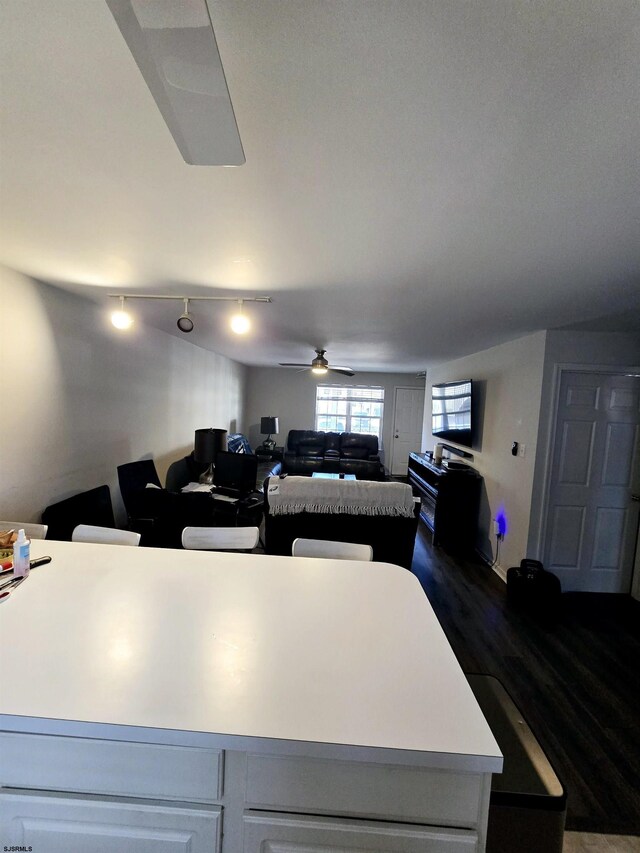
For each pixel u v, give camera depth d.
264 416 8.09
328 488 3.07
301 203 1.30
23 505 2.46
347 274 2.00
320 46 0.70
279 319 3.21
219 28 0.66
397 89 0.79
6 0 0.63
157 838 0.86
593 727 1.92
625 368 3.16
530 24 0.64
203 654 1.03
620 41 0.66
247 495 4.37
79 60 0.75
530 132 0.90
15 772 0.86
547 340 3.14
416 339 3.90
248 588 1.39
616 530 3.35
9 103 0.86
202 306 2.90
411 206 1.28
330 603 1.32
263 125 0.91
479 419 4.37
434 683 0.96
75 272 2.22
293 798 0.84
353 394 8.35
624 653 2.54
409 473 6.05
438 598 3.20
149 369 4.09
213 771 0.84
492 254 1.65
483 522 4.15
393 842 0.83
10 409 2.33
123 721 0.81
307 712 0.85
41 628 1.11
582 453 3.29
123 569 1.50
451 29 0.66
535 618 2.92
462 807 0.83
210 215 1.42
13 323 2.31
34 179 1.20
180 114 0.77
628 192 1.14
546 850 1.02
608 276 1.85
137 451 3.91
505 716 1.26
